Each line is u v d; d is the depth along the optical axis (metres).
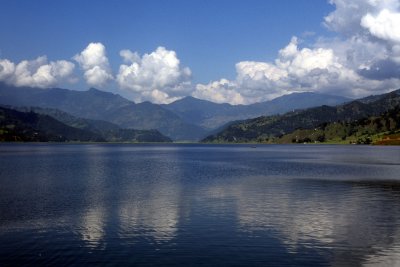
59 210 56.84
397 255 36.97
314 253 37.59
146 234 44.09
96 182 92.44
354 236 43.09
